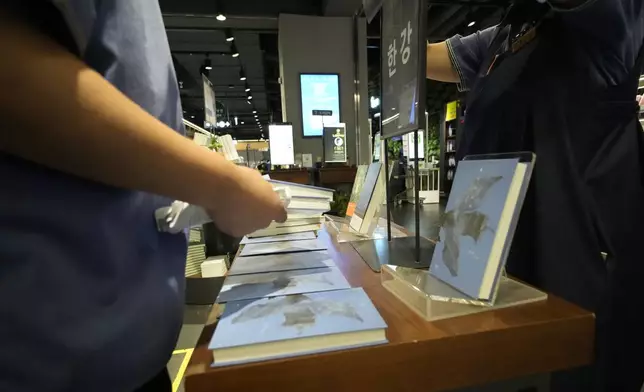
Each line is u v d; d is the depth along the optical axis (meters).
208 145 1.98
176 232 0.44
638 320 0.57
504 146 0.68
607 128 0.56
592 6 0.51
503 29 0.74
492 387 0.44
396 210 5.68
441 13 5.27
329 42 5.39
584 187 0.56
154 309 0.39
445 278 0.54
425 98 0.68
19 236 0.29
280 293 0.53
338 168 3.56
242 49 7.46
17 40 0.25
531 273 0.63
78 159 0.28
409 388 0.40
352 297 0.50
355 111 5.53
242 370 0.36
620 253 0.56
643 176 0.57
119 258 0.35
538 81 0.61
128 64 0.39
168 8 4.94
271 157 3.87
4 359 0.29
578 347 0.44
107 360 0.34
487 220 0.49
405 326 0.43
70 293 0.31
